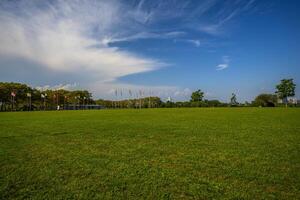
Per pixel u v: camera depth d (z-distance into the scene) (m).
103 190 7.00
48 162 10.09
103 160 10.30
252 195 6.54
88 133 18.86
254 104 113.88
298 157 10.45
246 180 7.68
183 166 9.28
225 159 10.23
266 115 37.94
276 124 23.77
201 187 7.13
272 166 9.15
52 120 33.97
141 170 8.82
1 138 16.69
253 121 27.64
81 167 9.30
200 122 27.16
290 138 15.30
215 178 7.89
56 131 20.42
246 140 14.77
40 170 8.95
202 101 129.75
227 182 7.52
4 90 124.44
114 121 30.22
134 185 7.34
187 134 17.64
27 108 121.56
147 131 19.62
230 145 13.25
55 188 7.20
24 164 9.80
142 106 144.50
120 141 14.96
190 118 33.75
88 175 8.34
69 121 31.48
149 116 39.62
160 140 15.16
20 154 11.61
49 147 13.31
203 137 16.16
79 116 43.66
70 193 6.82
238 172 8.48
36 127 23.94
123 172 8.61
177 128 21.47
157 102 150.75
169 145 13.45
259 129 19.95
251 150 11.91
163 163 9.73
